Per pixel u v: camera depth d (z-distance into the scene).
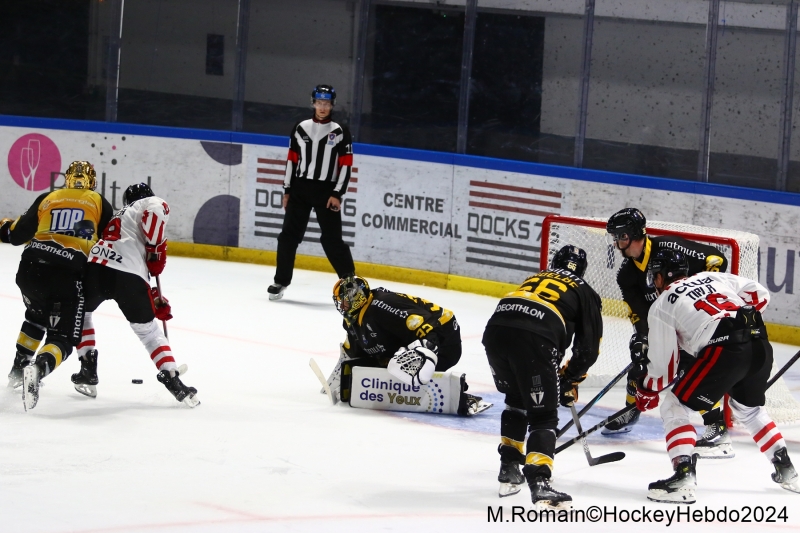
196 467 10.20
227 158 23.75
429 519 9.03
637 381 10.38
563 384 10.30
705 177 20.39
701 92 20.30
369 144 23.03
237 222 23.88
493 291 21.59
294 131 19.61
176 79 24.28
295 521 8.80
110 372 14.04
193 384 13.76
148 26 24.23
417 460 10.88
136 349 15.38
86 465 10.06
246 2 23.75
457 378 12.81
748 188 19.48
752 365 9.97
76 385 12.64
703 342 9.87
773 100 19.66
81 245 12.13
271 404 12.97
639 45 20.75
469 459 11.03
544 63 21.64
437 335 12.62
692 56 20.31
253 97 24.11
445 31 22.48
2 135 24.42
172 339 16.36
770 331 19.17
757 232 19.34
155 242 12.14
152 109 24.47
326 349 16.41
